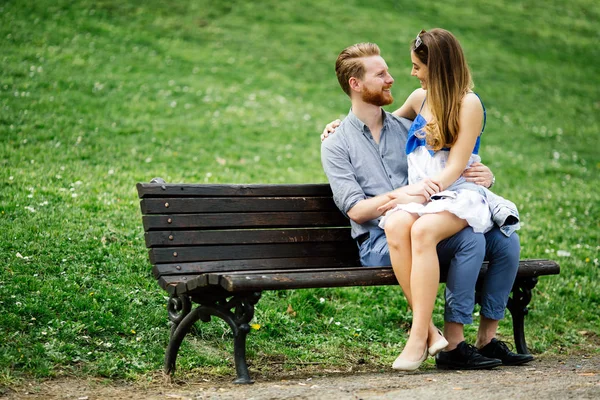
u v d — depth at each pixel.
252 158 11.78
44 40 16.30
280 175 10.98
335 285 4.28
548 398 3.55
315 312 6.15
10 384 4.10
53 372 4.34
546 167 13.67
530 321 6.66
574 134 16.83
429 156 4.80
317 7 23.97
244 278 3.97
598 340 6.39
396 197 4.63
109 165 9.86
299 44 20.53
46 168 9.08
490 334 4.91
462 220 4.43
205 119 13.57
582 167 14.08
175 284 4.39
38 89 13.09
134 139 11.54
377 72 5.03
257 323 5.61
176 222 4.64
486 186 4.83
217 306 4.31
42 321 5.00
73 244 6.45
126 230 7.07
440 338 4.36
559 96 19.86
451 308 4.54
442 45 4.71
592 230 9.68
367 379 4.31
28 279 5.58
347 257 5.24
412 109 5.30
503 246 4.70
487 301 4.82
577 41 25.06
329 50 20.38
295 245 5.06
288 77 18.00
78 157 10.01
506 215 4.62
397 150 5.12
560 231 9.45
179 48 18.36
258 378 4.60
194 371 4.72
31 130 10.84
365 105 5.12
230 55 18.77
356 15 23.66
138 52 17.23
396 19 23.91
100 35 17.73
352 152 5.06
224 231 4.81
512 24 25.72
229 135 12.88
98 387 4.24
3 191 7.66
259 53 19.41
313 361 5.15
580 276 7.80
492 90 19.58
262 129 13.62
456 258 4.50
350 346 5.60
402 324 6.25
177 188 4.71
